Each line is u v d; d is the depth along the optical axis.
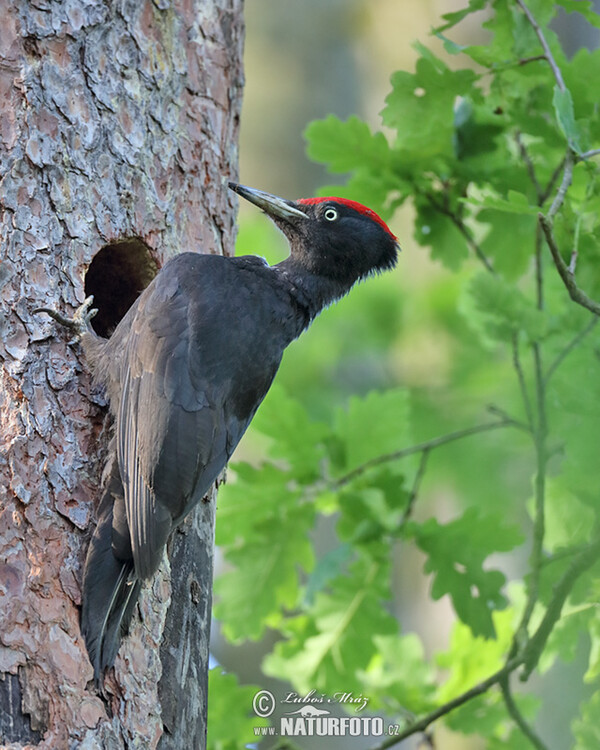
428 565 11.93
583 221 10.77
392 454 12.19
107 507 8.20
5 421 8.27
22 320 8.52
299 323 10.05
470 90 11.15
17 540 7.96
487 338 12.02
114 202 9.16
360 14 19.67
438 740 16.75
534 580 10.89
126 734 7.99
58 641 7.81
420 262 20.23
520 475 17.33
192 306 8.79
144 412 8.32
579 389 11.62
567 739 14.33
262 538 12.16
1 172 8.71
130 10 9.53
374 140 11.68
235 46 10.59
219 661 16.12
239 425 8.91
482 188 11.84
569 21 18.92
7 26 8.97
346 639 12.35
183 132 9.80
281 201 10.50
